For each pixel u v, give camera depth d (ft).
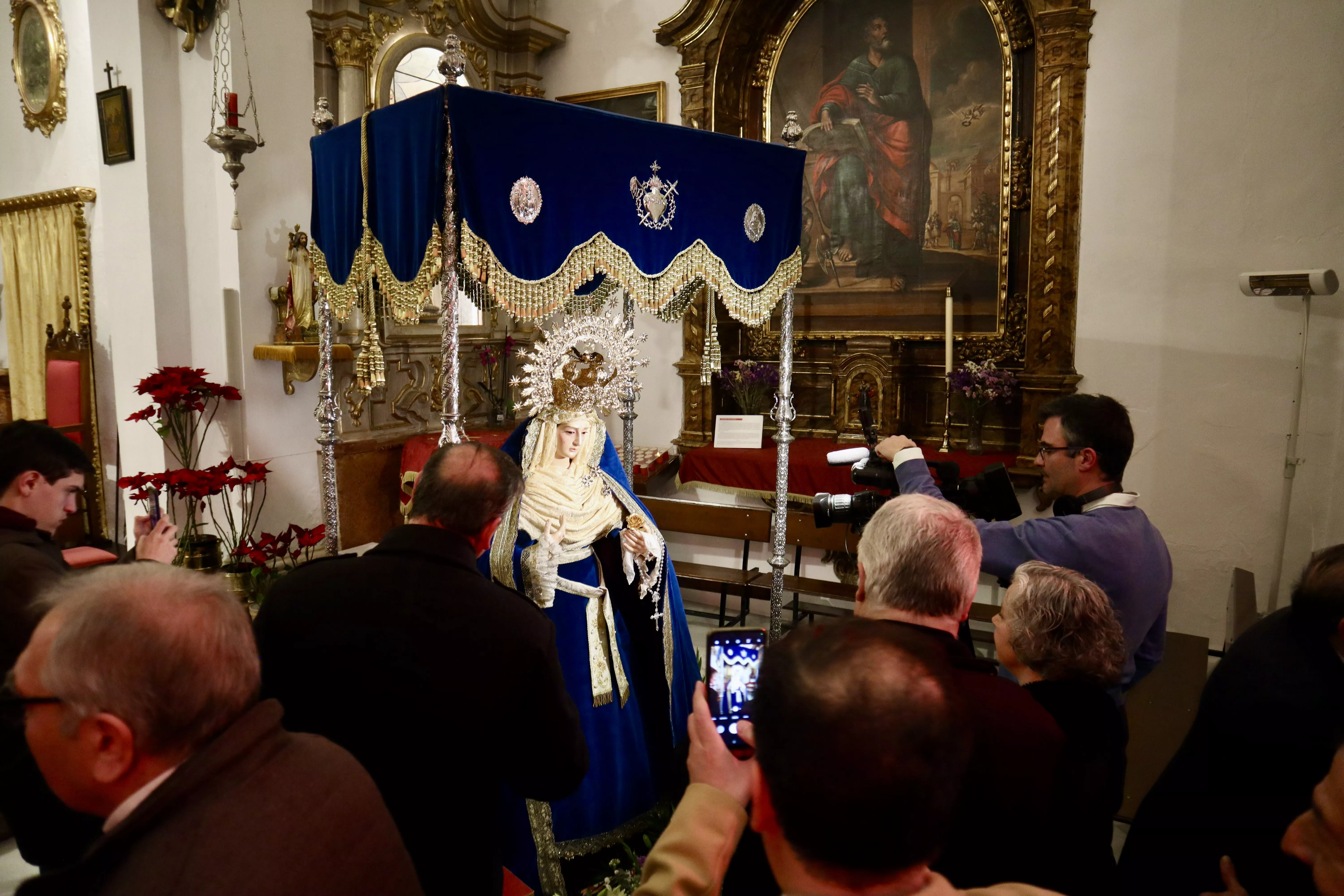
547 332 9.93
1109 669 5.11
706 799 3.45
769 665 3.05
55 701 3.30
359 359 10.39
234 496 17.85
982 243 18.49
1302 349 14.26
